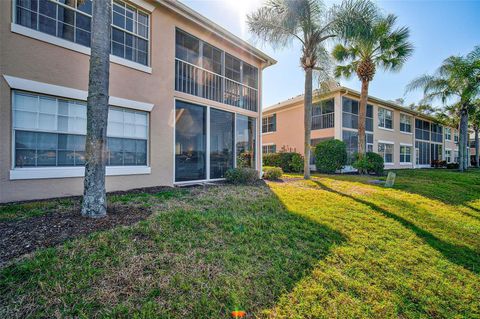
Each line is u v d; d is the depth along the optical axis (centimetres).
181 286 249
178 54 821
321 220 493
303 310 238
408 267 343
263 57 1098
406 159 2369
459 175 1536
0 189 468
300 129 1923
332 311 241
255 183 898
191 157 851
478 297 290
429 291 293
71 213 403
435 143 2880
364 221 511
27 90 496
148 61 716
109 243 309
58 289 228
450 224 536
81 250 287
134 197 550
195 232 375
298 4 963
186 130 837
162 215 421
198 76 874
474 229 514
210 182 895
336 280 291
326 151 1543
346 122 1775
